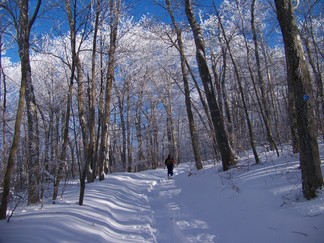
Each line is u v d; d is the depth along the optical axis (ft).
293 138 34.24
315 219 15.01
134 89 90.74
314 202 16.96
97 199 29.07
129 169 85.71
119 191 37.47
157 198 36.60
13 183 28.35
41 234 16.63
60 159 28.94
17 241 15.37
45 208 24.06
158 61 77.10
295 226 15.34
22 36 27.71
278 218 17.03
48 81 70.18
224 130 38.58
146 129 100.89
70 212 22.07
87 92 53.42
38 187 27.25
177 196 35.53
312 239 13.65
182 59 53.01
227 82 82.58
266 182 24.17
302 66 18.54
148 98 98.37
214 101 39.01
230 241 17.54
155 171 75.87
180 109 115.34
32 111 28.63
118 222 24.97
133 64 81.15
